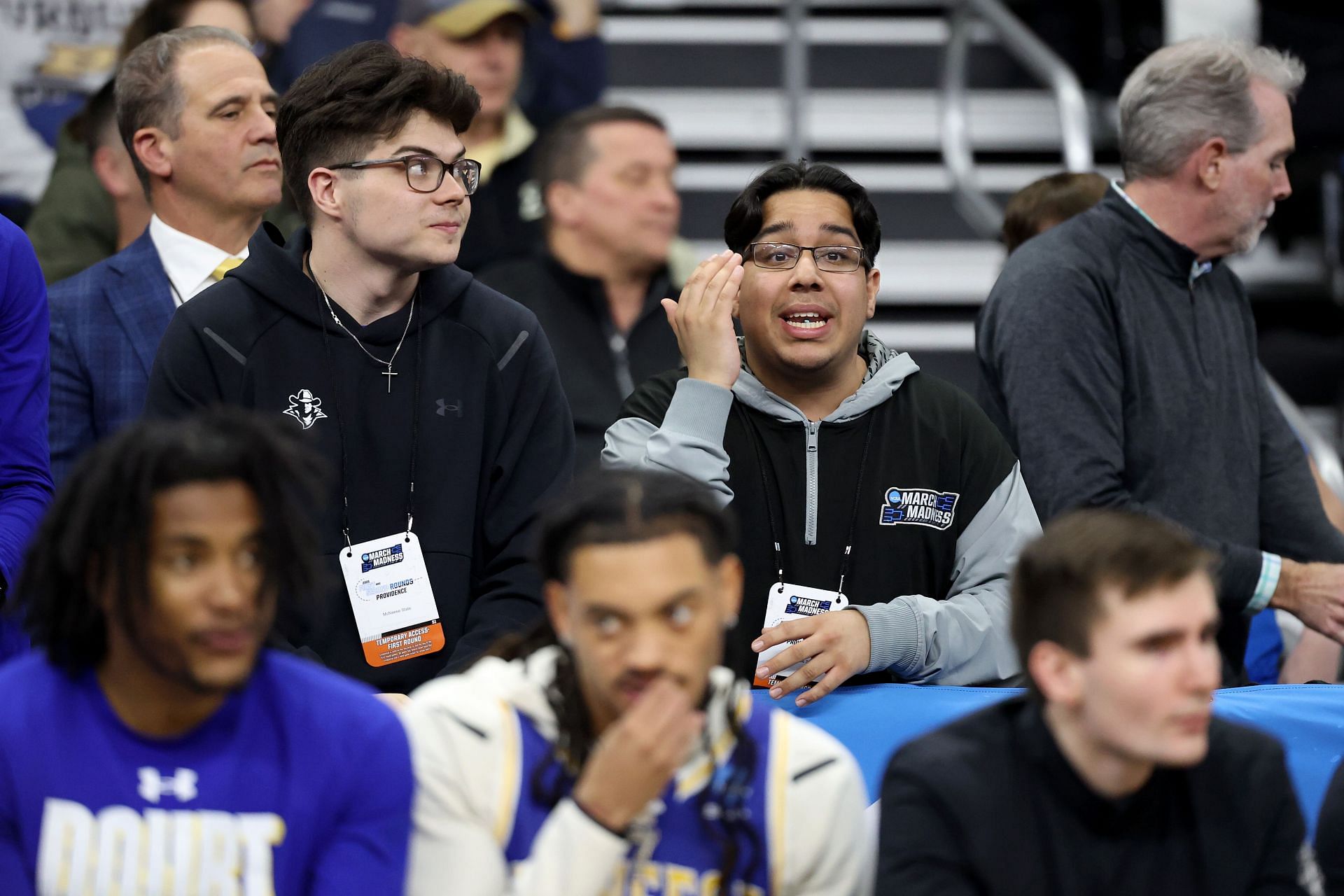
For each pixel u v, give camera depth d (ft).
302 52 56.90
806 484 30.96
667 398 31.71
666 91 75.61
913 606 29.73
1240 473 36.32
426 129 29.37
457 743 20.63
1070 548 20.08
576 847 18.81
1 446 30.42
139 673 19.35
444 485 30.19
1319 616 33.99
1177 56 35.68
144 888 19.35
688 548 19.12
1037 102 75.25
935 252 70.33
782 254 30.86
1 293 30.30
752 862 20.16
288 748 19.99
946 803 20.65
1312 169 68.59
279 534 19.10
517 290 48.06
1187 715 19.58
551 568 19.74
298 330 29.96
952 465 31.37
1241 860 20.81
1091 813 20.65
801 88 67.36
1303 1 68.13
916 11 79.82
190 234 36.19
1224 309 37.06
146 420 19.90
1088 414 34.35
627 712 19.45
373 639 29.50
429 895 20.31
